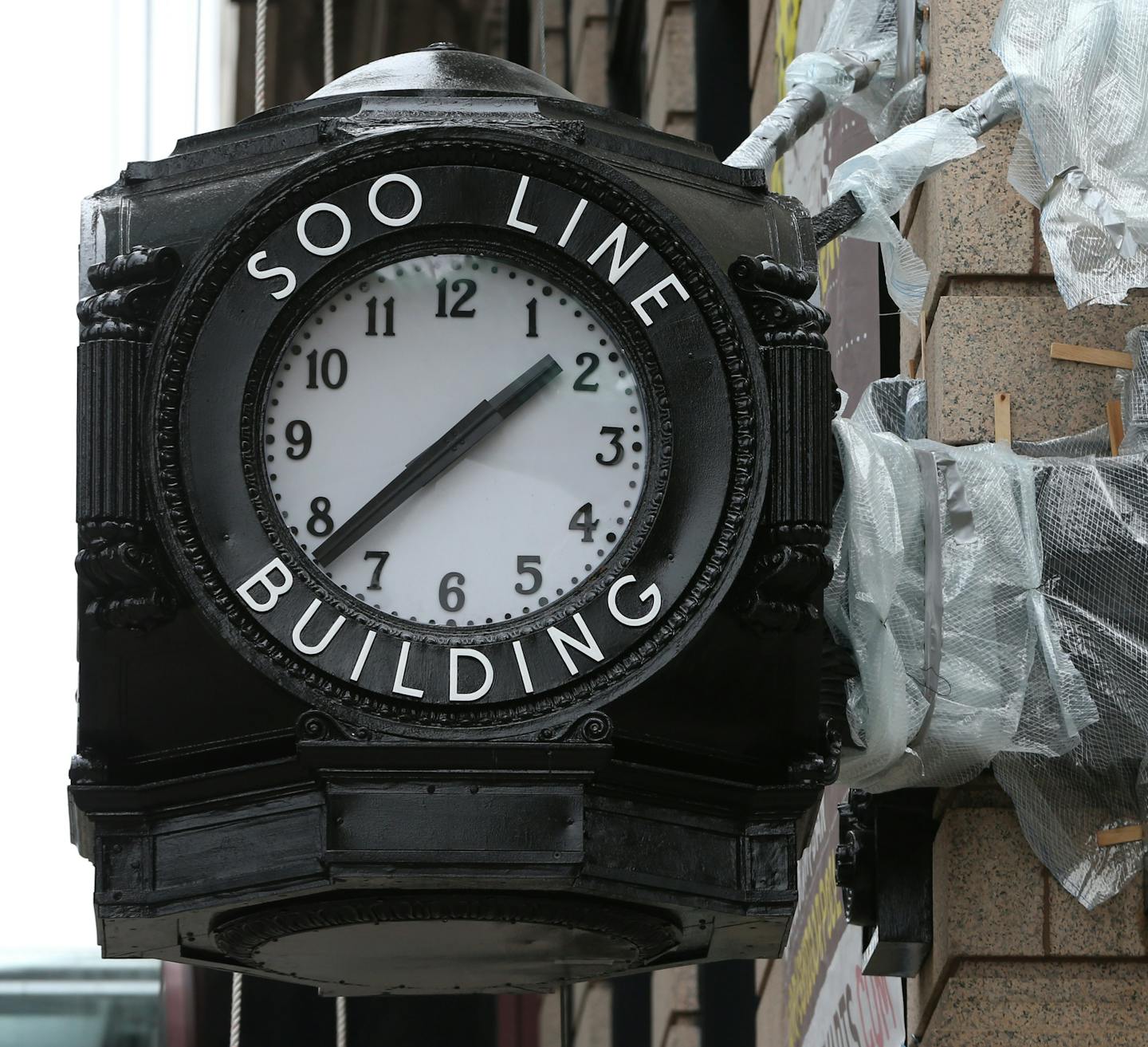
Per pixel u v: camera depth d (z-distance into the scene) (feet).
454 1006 58.75
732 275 21.53
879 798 25.95
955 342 26.81
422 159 20.85
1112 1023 24.99
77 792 20.36
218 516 20.26
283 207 20.76
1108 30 24.71
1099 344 26.78
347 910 20.49
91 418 20.45
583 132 21.65
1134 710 24.43
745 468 20.76
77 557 20.26
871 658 23.62
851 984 30.73
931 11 28.02
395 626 20.15
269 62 74.90
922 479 24.39
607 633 20.25
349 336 20.76
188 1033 55.88
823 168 34.09
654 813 20.48
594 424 20.74
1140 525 24.49
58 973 77.20
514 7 65.36
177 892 20.16
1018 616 24.35
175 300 20.58
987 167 27.14
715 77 47.16
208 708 20.33
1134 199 24.32
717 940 21.88
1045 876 25.29
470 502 20.54
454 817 19.74
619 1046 59.88
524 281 20.93
